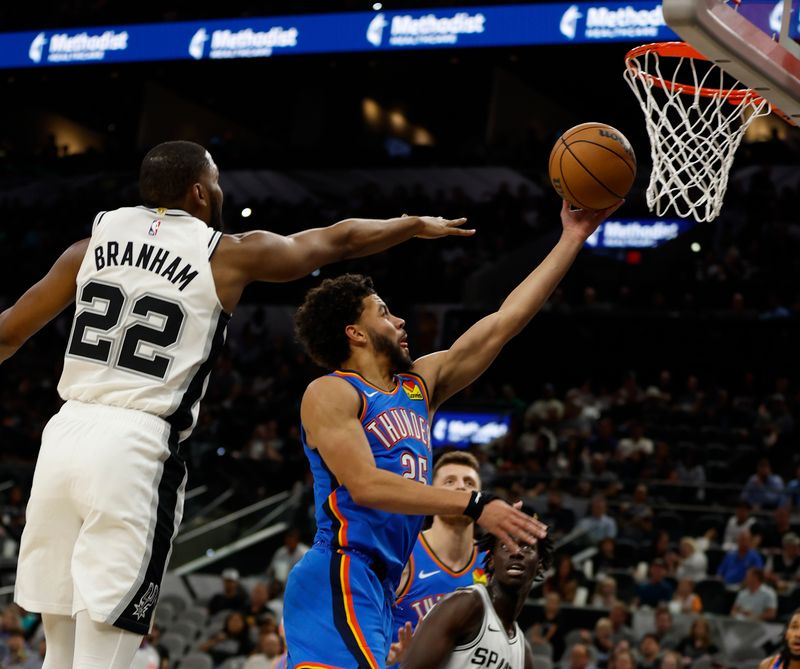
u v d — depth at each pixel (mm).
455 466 5270
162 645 12820
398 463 3336
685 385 20438
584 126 3934
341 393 3328
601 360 21156
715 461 16219
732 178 23469
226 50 19984
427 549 5211
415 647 3828
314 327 3479
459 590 3941
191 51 20219
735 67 4191
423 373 3592
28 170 27203
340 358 3484
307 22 19438
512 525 3021
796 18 4430
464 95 28594
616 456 16438
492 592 3980
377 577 3340
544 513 14047
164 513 3111
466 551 5230
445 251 23828
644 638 10766
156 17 21438
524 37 17797
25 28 21594
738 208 22531
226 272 3240
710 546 13344
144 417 3113
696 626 11062
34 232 25281
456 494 3070
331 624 3248
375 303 3512
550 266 3824
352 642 3209
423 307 22734
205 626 13336
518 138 26969
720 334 20484
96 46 20875
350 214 24016
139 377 3139
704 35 4004
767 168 22531
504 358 21734
